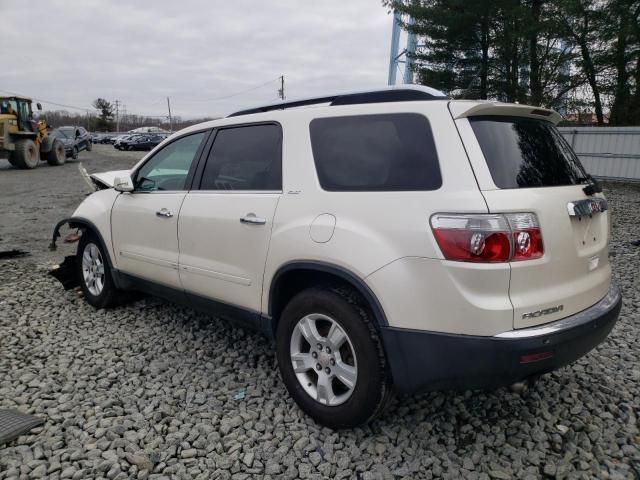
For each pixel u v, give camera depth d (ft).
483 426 9.20
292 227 9.20
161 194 12.69
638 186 46.55
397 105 8.60
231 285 10.64
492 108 8.13
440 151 7.85
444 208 7.47
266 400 10.16
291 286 9.95
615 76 57.82
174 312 15.16
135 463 8.21
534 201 7.59
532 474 7.98
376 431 9.05
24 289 17.61
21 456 8.39
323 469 8.05
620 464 8.18
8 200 40.60
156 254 12.67
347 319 8.40
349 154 8.96
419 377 7.85
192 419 9.48
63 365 11.69
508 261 7.19
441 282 7.41
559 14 55.88
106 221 14.39
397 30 80.84
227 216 10.56
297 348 9.46
